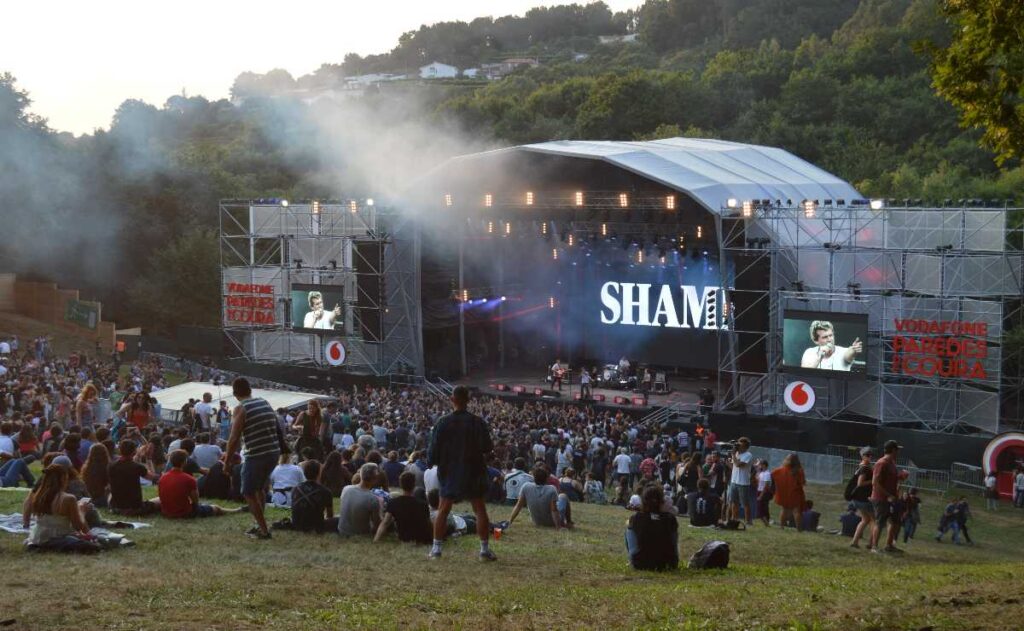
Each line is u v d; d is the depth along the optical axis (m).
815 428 44.66
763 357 47.28
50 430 23.38
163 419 38.53
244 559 12.86
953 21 15.29
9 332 69.06
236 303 63.94
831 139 99.50
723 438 46.28
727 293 48.69
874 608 10.52
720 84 112.62
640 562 14.05
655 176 51.97
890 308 44.66
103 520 14.91
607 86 110.75
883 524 18.86
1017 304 58.31
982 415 42.06
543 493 18.61
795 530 22.38
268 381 58.06
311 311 60.78
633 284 63.31
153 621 9.38
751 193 52.75
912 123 98.25
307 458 19.16
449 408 46.47
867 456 19.86
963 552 25.05
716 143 70.56
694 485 25.06
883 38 112.62
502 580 12.48
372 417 40.22
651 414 52.28
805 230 46.66
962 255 42.56
